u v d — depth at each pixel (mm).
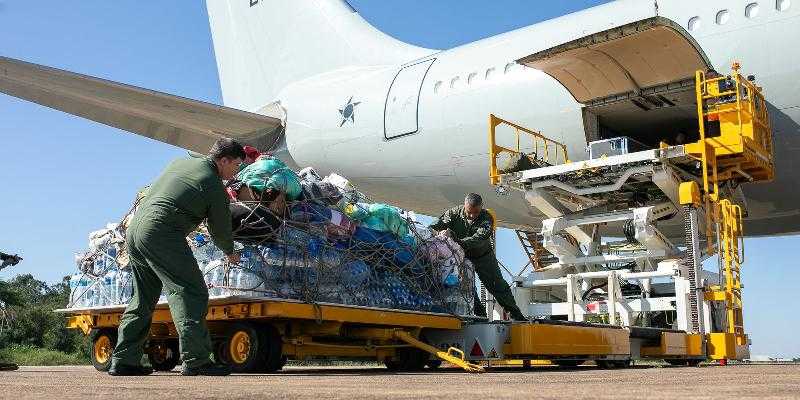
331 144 15367
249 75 19625
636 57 8625
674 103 9672
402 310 5043
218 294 4457
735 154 7465
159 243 3666
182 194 3715
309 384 2498
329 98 15711
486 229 6051
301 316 4434
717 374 3566
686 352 6570
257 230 4387
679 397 1620
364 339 5340
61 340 24391
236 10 20094
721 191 8133
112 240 5270
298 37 18078
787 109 9430
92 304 5535
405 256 5266
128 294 5230
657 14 9836
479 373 4363
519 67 12328
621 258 7898
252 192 4449
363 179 15211
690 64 8609
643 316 7820
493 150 9031
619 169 7789
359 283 4926
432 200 14695
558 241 8273
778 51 9484
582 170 7902
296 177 4594
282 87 18375
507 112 12234
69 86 11555
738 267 7277
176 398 1649
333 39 17203
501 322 5262
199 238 4617
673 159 7523
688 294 6949
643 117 10188
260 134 16578
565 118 11477
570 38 11859
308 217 4629
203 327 3721
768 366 6062
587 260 8109
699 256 6777
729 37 9883
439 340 5594
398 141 14094
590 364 6910
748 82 7809
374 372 4895
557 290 8617
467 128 12883
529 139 11961
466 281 5973
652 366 6570
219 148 3938
